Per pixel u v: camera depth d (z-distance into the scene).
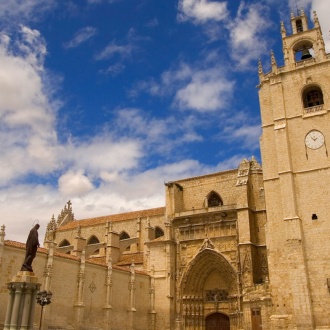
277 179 54.69
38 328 44.00
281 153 54.78
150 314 61.75
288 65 59.38
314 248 49.50
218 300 62.50
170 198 70.00
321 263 48.56
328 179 51.41
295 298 47.91
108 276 55.41
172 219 67.69
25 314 25.41
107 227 79.44
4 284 41.50
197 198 71.00
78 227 80.75
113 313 55.06
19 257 43.88
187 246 65.25
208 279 64.62
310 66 57.41
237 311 57.47
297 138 55.12
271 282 50.78
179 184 73.44
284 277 50.16
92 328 51.28
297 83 57.69
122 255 75.75
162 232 76.12
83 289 50.91
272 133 57.38
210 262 63.47
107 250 71.31
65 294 48.53
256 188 63.47
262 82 61.00
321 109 55.16
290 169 53.44
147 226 72.19
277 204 53.53
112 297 55.53
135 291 60.00
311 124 54.78
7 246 42.59
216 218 64.44
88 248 78.00
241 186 61.56
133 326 57.66
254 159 66.25
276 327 48.34
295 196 52.50
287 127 56.12
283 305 49.16
